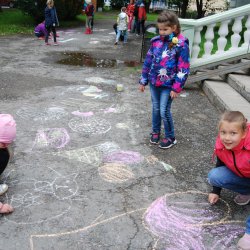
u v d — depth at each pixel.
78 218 2.67
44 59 8.69
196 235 2.56
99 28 16.42
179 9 21.80
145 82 3.97
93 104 5.30
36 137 4.03
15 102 5.23
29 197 2.90
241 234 2.60
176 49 3.63
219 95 5.55
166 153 3.83
